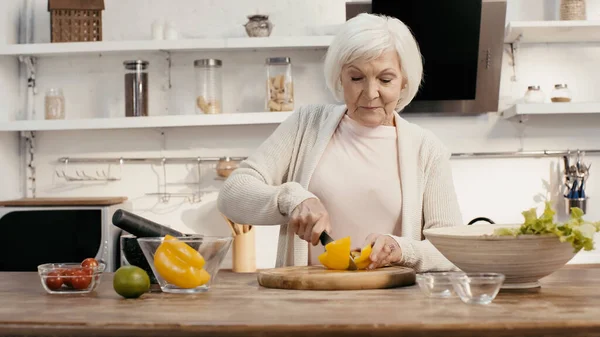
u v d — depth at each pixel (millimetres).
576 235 1387
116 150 3980
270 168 2090
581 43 3885
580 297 1369
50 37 3918
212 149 3955
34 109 3994
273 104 3678
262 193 1870
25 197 3979
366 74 1848
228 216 1997
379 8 3643
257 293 1486
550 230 1403
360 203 2008
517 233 1422
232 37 3941
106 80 3996
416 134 2068
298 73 3926
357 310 1229
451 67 3682
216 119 3648
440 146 2076
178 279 1502
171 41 3691
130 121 3684
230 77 3939
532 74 3885
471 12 3607
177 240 1531
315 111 2150
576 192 3736
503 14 3664
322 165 2047
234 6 3943
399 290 1508
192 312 1244
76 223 3439
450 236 1475
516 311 1199
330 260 1643
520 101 3873
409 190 1991
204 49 3795
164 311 1264
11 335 1189
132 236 1729
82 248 3430
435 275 1383
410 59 1878
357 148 2041
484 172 3877
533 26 3562
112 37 3949
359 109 1910
